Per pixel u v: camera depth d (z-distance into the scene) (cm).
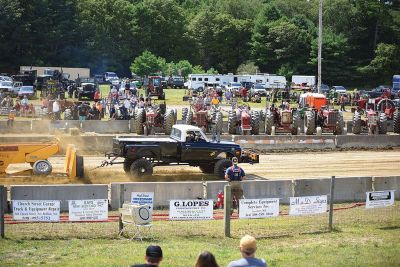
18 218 2248
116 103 6812
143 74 15812
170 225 2497
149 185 2775
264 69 18038
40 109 6500
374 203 2691
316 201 2517
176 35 18088
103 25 17075
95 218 2316
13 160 3189
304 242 2320
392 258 2089
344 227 2584
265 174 3784
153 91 8969
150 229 2409
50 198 2627
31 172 3275
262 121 5497
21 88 8838
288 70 17062
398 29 18275
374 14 17975
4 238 2205
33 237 2239
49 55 15925
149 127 5091
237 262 1315
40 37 15788
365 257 2097
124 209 2270
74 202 2288
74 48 16238
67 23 16100
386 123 5747
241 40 18375
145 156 3369
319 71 7312
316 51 17125
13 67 15562
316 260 2038
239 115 5194
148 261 1274
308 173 3866
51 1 16125
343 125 5556
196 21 18212
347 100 9644
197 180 3450
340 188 3095
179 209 2389
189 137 3434
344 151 4884
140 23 17675
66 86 10156
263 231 2472
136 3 18675
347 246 2266
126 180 3372
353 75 17388
